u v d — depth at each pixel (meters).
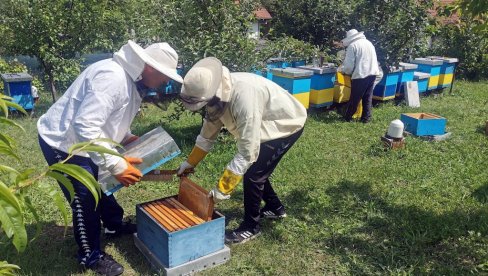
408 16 8.09
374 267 3.09
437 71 9.38
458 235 3.46
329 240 3.45
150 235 3.01
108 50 8.01
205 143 3.15
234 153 5.22
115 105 2.54
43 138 2.65
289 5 12.40
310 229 3.60
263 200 3.71
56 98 8.63
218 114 2.83
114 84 2.48
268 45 6.37
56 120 2.64
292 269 3.07
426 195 4.26
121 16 7.80
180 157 5.14
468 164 5.12
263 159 3.12
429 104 8.80
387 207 3.97
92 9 7.48
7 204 0.93
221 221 3.00
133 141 3.06
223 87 2.73
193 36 5.52
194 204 3.09
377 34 8.31
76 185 2.64
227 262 3.09
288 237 3.44
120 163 2.54
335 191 4.32
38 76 9.77
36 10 7.07
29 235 3.36
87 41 7.64
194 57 5.27
